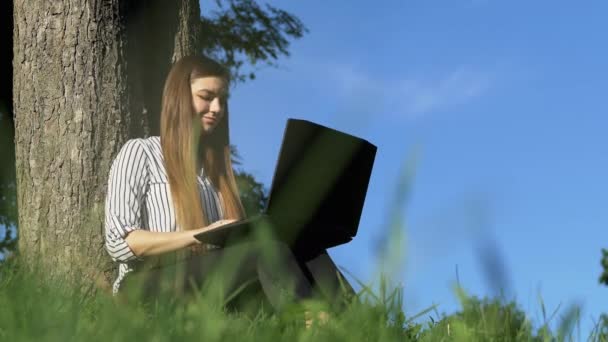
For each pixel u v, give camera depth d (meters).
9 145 6.80
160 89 4.38
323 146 2.44
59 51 4.09
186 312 1.61
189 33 4.55
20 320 1.33
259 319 1.80
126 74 4.15
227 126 3.37
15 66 4.23
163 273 2.36
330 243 2.67
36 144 4.05
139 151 3.15
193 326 1.45
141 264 2.98
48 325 1.25
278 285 2.16
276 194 2.39
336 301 1.81
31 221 3.99
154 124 4.29
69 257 3.81
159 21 4.43
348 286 2.42
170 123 3.19
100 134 4.00
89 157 3.96
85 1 4.11
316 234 2.56
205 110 3.23
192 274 2.35
